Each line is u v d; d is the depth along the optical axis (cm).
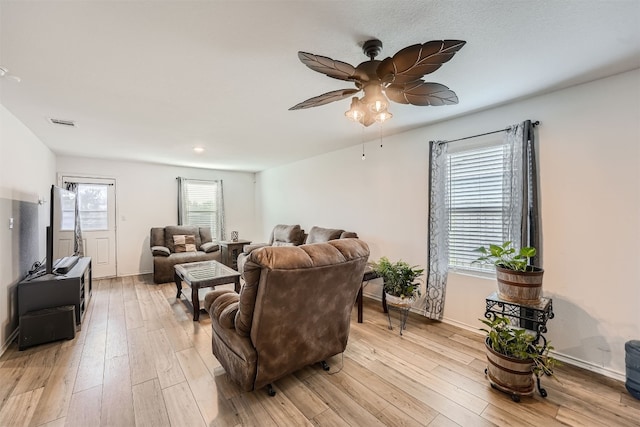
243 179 704
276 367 187
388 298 299
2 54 174
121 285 471
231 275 356
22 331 250
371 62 151
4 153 260
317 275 179
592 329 221
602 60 190
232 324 196
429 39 166
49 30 151
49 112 275
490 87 231
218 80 213
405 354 246
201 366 227
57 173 477
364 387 200
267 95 242
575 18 147
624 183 207
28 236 320
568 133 232
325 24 151
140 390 196
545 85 228
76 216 430
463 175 304
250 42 166
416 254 348
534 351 194
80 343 264
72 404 181
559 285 237
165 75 205
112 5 133
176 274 407
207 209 647
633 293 204
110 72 199
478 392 195
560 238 236
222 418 170
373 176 401
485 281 285
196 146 427
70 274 301
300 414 174
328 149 457
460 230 308
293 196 572
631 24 152
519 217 252
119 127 326
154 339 274
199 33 157
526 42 170
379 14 144
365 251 209
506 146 264
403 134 360
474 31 159
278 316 175
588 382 206
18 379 207
